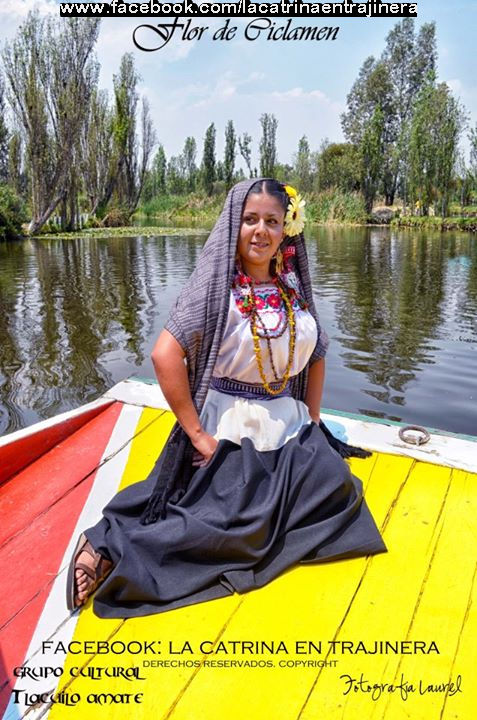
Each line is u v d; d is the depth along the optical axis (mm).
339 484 1929
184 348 1898
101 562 1803
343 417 2906
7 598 1800
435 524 2102
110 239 26641
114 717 1428
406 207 41375
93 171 37844
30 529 2125
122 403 3080
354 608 1734
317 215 39750
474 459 2486
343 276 14375
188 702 1463
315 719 1420
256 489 1876
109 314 9961
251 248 1967
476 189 37688
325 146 49219
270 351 1976
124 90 37125
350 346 7977
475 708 1442
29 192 31406
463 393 6219
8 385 6523
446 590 1800
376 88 43781
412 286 12789
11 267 16250
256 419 1984
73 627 1692
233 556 1807
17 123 28406
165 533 1803
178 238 27375
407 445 2598
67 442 2729
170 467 1967
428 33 43969
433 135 35188
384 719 1417
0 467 2408
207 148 56250
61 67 28266
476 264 16594
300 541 1901
